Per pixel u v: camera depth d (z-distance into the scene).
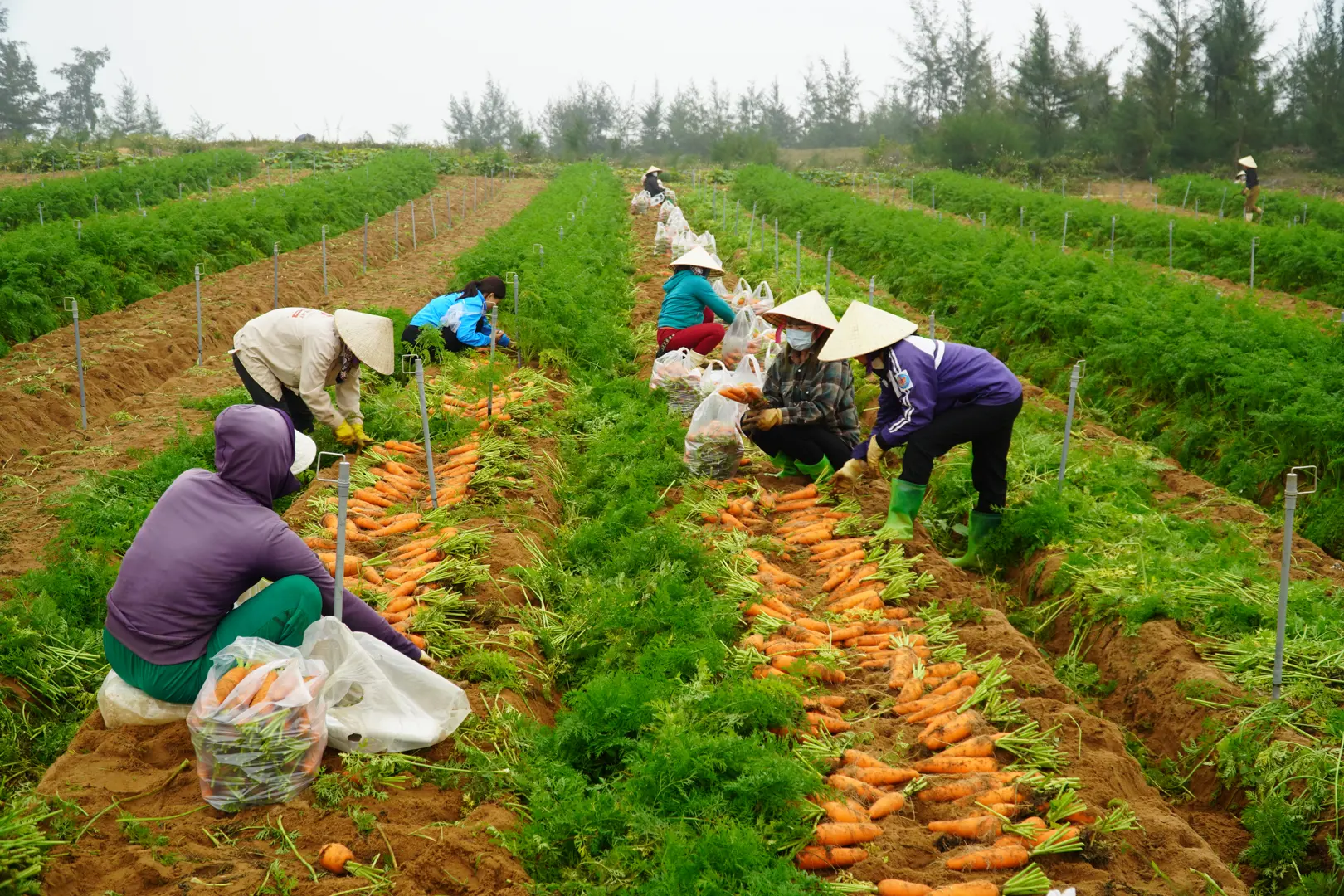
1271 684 5.76
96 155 42.22
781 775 4.40
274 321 8.76
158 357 13.35
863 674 5.90
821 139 89.81
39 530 7.97
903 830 4.53
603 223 24.78
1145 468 10.25
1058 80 59.91
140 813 4.29
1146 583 6.80
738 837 4.09
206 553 4.53
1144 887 4.28
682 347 10.98
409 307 16.83
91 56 103.81
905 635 6.26
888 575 7.00
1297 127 56.00
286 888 3.83
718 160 64.62
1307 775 4.89
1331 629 6.10
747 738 4.81
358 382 9.34
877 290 21.17
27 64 93.94
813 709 5.38
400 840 4.20
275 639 4.68
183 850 4.05
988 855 4.30
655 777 4.49
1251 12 55.50
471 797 4.52
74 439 10.28
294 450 4.86
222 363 13.84
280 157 46.66
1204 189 36.88
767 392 8.83
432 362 12.14
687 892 3.90
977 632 6.32
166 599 4.52
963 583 7.18
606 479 8.77
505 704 5.21
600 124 88.75
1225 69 56.03
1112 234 24.73
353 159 48.19
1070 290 15.24
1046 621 7.15
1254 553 7.56
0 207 24.91
